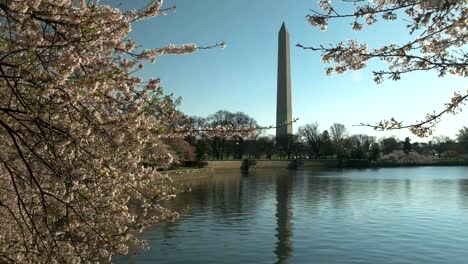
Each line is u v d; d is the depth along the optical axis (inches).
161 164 323.3
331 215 1482.5
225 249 991.0
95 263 318.3
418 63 280.7
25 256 310.5
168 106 300.2
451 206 1704.0
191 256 923.4
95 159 268.7
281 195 2101.4
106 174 270.1
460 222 1339.8
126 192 326.6
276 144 5418.3
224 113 4640.8
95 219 301.9
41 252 288.7
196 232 1165.1
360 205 1739.7
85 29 239.9
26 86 255.9
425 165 5674.2
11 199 323.9
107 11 265.3
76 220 293.4
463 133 5856.3
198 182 2935.5
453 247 1018.7
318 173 4136.3
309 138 5767.7
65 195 270.2
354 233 1177.4
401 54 272.5
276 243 1059.9
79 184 269.1
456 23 224.1
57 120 260.7
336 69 317.4
